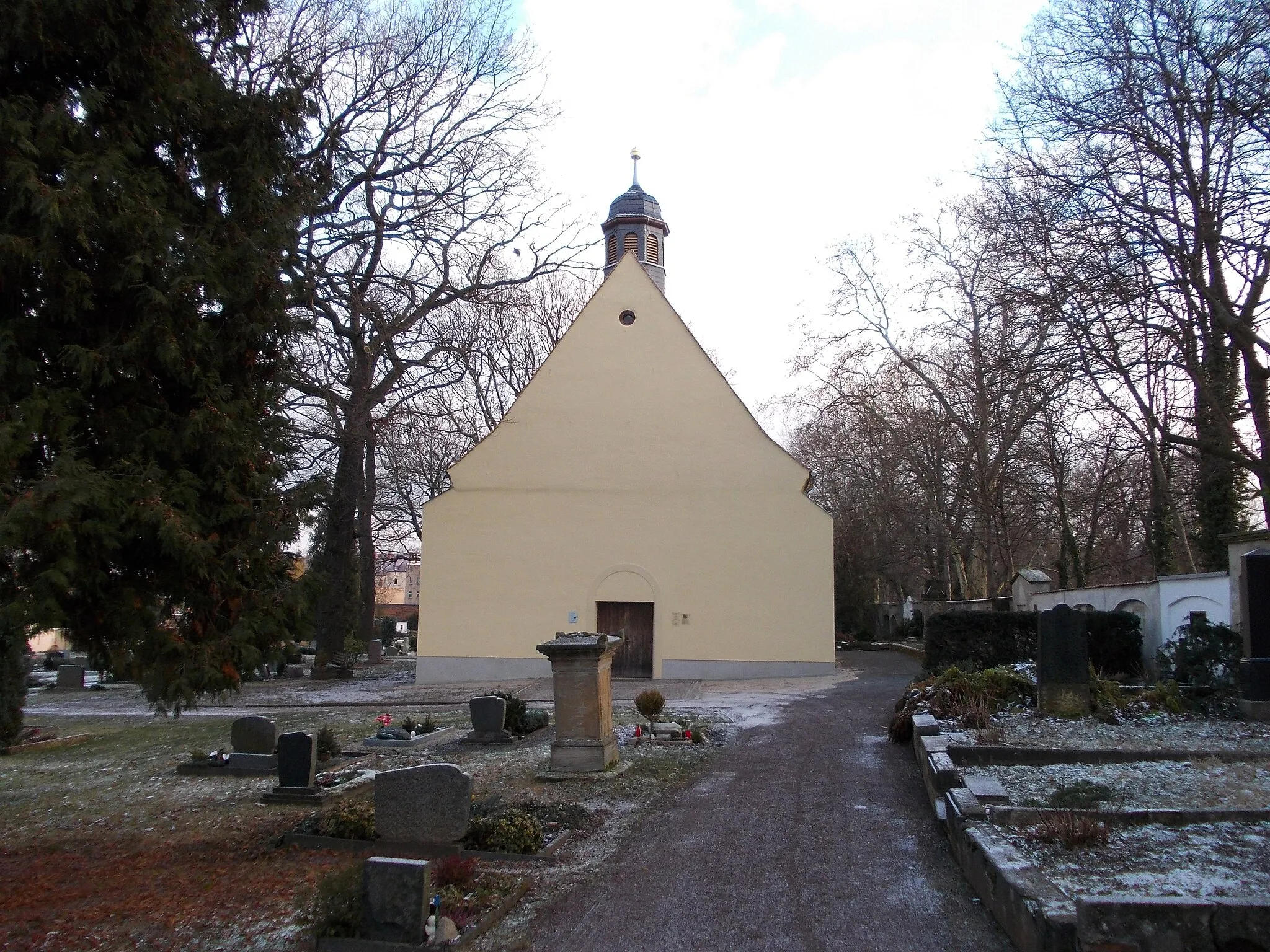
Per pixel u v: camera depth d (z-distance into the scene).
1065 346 18.83
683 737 15.95
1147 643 20.83
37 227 7.68
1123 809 8.25
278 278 9.48
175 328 8.48
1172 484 25.89
